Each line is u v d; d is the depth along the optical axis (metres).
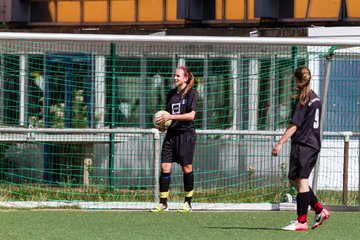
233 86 57.47
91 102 57.62
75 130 51.78
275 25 76.75
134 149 56.66
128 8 83.12
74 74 57.97
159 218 44.41
